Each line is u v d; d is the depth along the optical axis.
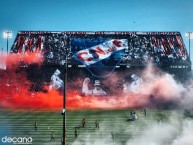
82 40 72.62
